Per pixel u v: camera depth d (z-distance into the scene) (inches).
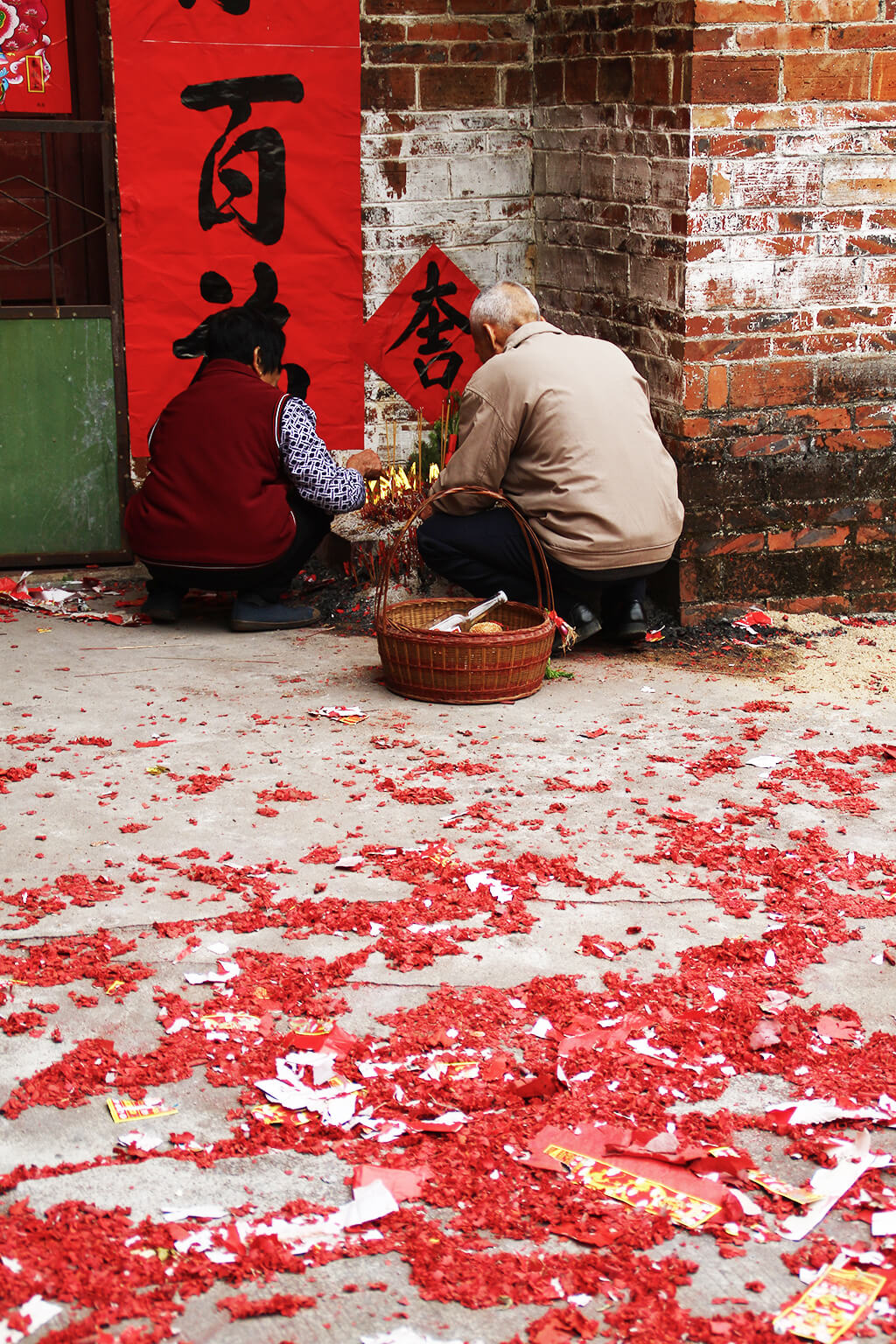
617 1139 97.0
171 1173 94.4
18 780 158.1
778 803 154.3
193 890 133.1
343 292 243.1
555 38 234.5
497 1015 112.6
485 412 196.1
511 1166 95.0
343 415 249.8
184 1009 112.9
